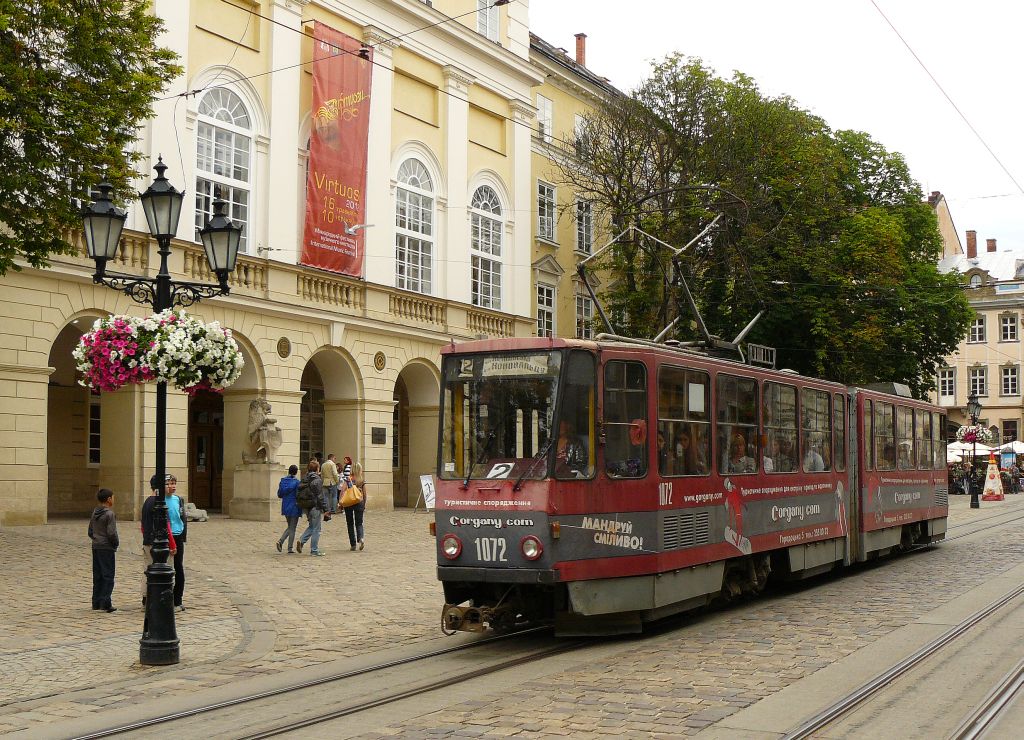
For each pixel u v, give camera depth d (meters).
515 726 8.05
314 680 9.94
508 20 40.00
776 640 12.01
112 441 25.88
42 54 19.59
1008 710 8.65
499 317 38.59
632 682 9.68
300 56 31.08
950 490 58.84
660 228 36.81
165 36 26.89
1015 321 82.88
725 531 14.20
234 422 29.31
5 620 13.39
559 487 11.60
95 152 19.45
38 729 8.27
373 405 32.78
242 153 29.38
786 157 38.59
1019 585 16.91
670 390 13.17
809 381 17.56
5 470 23.22
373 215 32.94
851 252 39.09
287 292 29.91
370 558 20.48
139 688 9.77
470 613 11.60
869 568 20.52
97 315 25.30
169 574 11.03
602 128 38.78
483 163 38.53
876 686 9.46
